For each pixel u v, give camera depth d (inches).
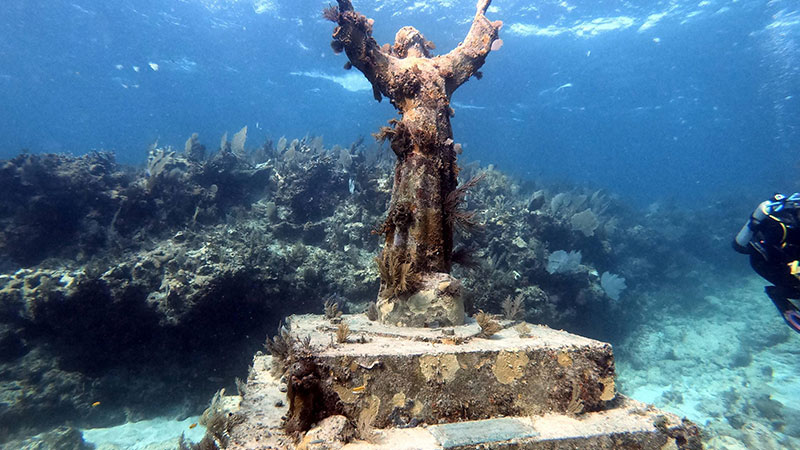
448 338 121.8
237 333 320.5
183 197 409.4
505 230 417.4
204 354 313.1
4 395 265.9
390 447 89.7
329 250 383.9
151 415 295.7
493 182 503.5
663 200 1067.3
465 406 106.4
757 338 446.0
